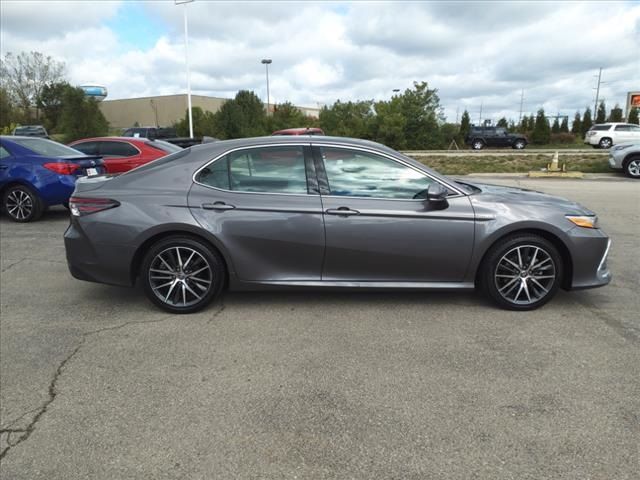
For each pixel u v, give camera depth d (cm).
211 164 444
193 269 441
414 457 249
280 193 435
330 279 443
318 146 439
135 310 455
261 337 393
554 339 384
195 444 262
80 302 478
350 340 385
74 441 266
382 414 286
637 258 623
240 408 294
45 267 602
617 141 3045
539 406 292
